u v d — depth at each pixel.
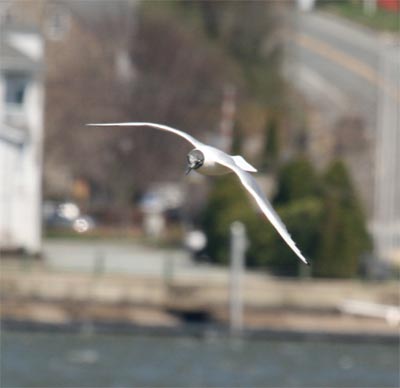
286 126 87.06
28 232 60.47
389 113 78.75
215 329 50.81
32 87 61.59
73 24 83.81
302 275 54.75
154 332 50.56
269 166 64.81
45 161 79.88
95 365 43.47
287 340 50.91
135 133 79.25
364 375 44.16
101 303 52.69
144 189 79.81
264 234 55.50
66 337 49.56
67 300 52.62
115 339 49.59
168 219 77.88
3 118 61.09
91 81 81.00
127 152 79.06
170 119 80.44
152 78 81.56
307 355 47.91
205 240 58.94
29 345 47.03
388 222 68.38
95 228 73.75
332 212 55.12
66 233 70.56
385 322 52.91
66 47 83.12
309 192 56.78
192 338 50.59
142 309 52.59
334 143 85.56
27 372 41.84
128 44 83.00
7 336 48.97
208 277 54.31
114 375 41.91
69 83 80.88
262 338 50.72
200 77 83.81
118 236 71.12
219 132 81.38
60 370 42.38
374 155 82.19
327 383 42.25
